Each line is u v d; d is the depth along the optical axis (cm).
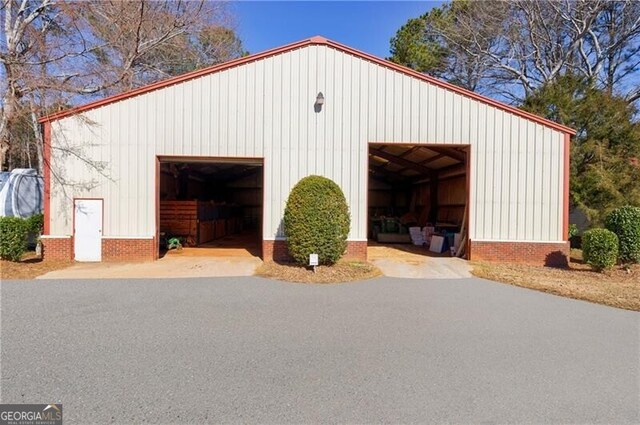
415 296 741
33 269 959
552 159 1147
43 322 548
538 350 468
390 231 1756
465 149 1195
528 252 1132
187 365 408
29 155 2162
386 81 1138
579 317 612
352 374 393
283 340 488
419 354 449
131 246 1095
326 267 978
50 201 1077
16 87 1229
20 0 1553
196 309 627
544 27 2161
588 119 1486
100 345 462
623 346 486
